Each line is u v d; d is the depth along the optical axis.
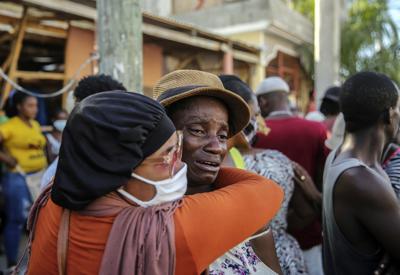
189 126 1.19
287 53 10.13
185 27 6.12
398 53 11.24
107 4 2.35
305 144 2.77
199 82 1.30
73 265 0.93
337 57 6.31
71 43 5.16
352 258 1.48
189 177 1.21
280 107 2.92
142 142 0.93
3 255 4.44
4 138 3.78
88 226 0.93
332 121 3.72
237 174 1.28
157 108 0.97
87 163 0.91
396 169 1.72
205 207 0.98
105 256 0.88
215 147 1.19
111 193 0.95
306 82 11.26
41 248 1.00
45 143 4.08
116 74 2.36
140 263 0.87
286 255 1.89
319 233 2.42
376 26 11.20
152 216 0.92
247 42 9.15
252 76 8.88
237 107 1.25
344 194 1.45
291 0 13.59
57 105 5.96
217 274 1.10
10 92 4.54
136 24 2.39
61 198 0.93
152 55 6.71
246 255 1.16
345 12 11.88
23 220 3.83
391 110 1.56
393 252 1.39
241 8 9.11
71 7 4.50
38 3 4.23
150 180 0.95
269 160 1.97
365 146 1.56
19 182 3.81
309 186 2.13
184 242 0.92
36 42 5.78
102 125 0.90
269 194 1.14
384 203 1.38
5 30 5.29
